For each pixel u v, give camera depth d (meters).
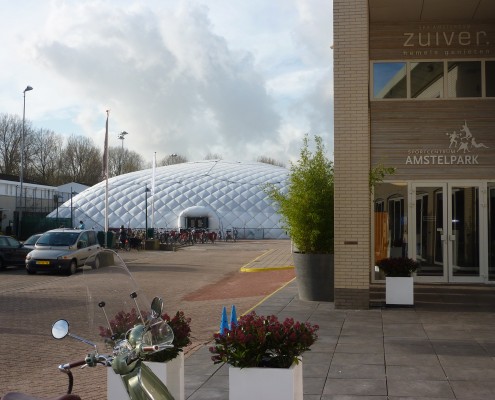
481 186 16.73
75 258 24.75
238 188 70.19
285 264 28.62
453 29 17.14
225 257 36.91
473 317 12.49
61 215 64.31
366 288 13.84
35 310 14.88
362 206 14.01
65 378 8.59
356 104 14.20
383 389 7.26
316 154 16.23
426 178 16.92
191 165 78.88
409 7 16.16
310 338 5.82
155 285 20.94
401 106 17.05
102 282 4.62
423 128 17.00
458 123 16.91
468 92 16.98
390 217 16.95
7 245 26.62
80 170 111.12
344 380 7.68
